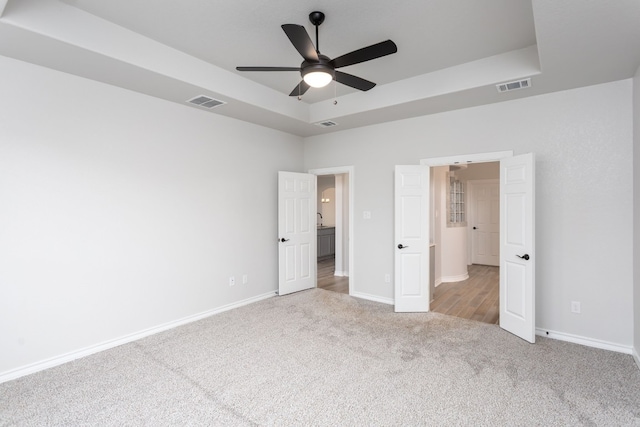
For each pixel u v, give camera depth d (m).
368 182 4.73
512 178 3.42
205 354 2.97
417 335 3.39
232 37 2.84
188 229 3.82
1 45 2.39
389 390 2.38
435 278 5.46
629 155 2.97
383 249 4.59
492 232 7.44
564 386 2.41
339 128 4.89
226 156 4.25
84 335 2.98
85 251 2.99
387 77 3.68
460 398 2.28
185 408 2.18
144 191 3.42
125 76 2.97
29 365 2.66
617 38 2.26
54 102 2.81
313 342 3.22
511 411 2.13
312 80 2.47
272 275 4.94
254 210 4.64
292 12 2.47
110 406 2.20
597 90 3.12
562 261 3.29
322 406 2.20
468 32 2.73
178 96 3.49
